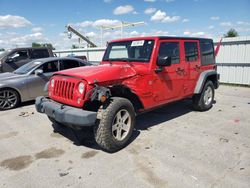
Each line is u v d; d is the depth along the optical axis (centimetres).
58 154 384
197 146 398
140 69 429
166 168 329
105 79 378
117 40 521
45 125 535
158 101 470
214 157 357
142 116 581
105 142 369
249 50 1034
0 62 999
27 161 363
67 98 386
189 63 546
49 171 331
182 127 495
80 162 355
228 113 601
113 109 368
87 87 361
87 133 470
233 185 285
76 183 300
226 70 1133
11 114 640
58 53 2292
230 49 1099
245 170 318
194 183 291
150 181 299
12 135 477
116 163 348
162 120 546
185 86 543
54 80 418
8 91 691
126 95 421
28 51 1073
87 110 375
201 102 601
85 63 850
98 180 305
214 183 290
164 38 468
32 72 743
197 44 579
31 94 734
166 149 389
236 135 445
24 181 308
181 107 664
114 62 505
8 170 338
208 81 616
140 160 354
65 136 463
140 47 466
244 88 1015
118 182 299
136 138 438
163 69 468
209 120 542
